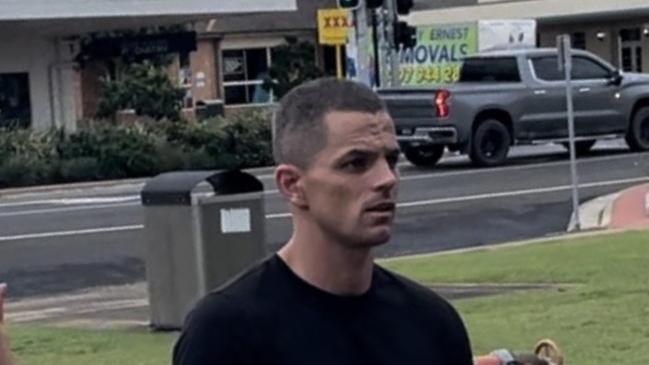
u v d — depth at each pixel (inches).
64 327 608.7
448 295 622.2
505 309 561.6
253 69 2561.5
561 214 987.3
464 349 173.9
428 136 1384.1
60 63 1781.5
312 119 167.8
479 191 1157.7
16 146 1526.8
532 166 1365.7
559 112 1440.7
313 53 2573.8
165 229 583.8
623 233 807.7
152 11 1668.3
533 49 1497.3
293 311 166.2
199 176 578.6
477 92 1398.9
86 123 1670.8
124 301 706.8
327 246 167.0
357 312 167.9
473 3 2591.0
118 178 1541.6
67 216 1123.9
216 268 577.0
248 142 1615.4
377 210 166.2
